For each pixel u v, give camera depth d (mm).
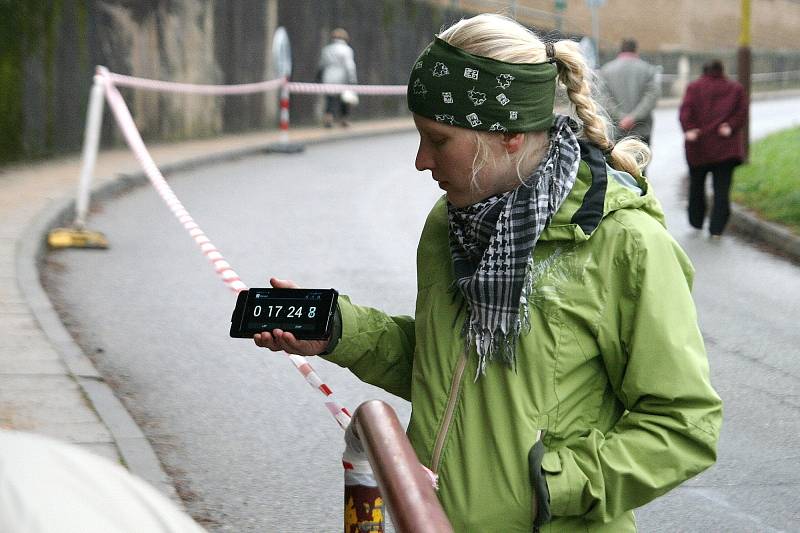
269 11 41406
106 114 31219
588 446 3898
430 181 29812
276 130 42188
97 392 10500
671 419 3893
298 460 9664
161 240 19125
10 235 17469
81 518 1863
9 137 26281
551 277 3973
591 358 4000
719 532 8617
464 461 3994
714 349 14148
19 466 1930
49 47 27953
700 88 22578
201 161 30719
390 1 51469
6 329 12422
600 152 4164
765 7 92375
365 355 4625
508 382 3957
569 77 4199
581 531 3979
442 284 4242
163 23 34344
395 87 47500
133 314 14102
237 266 17359
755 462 10133
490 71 3881
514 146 3994
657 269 3951
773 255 21203
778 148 34094
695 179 22984
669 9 83562
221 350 12734
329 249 19203
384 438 2965
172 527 1949
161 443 9797
